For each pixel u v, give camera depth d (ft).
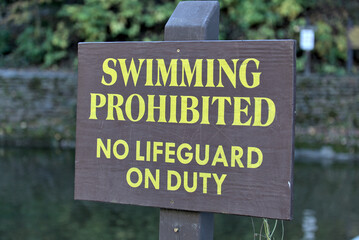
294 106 6.17
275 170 6.21
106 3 51.03
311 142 41.04
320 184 30.99
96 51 6.96
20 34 54.60
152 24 51.34
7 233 20.95
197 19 6.77
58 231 21.34
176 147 6.62
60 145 44.04
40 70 50.88
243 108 6.34
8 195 27.27
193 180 6.55
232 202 6.39
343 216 23.95
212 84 6.47
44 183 30.19
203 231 6.75
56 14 53.26
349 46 50.75
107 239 20.30
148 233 21.27
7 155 39.73
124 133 6.84
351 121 43.78
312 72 50.06
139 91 6.77
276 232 21.66
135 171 6.80
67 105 46.39
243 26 50.31
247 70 6.32
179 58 6.60
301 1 50.21
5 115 46.11
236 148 6.37
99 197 6.95
